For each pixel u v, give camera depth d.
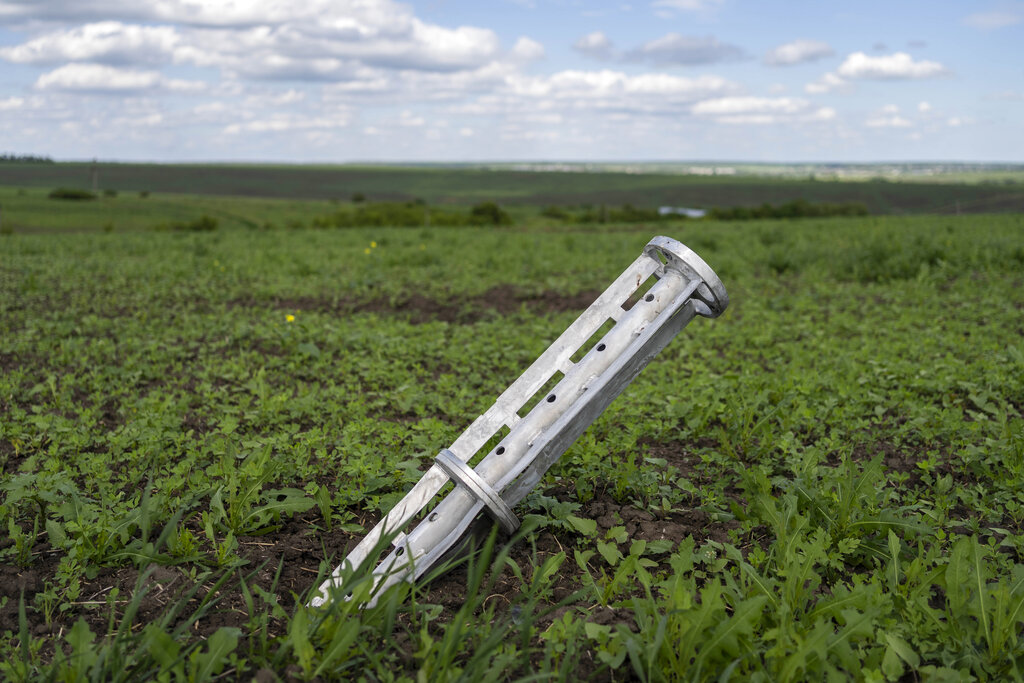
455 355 7.09
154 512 3.02
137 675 2.11
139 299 10.98
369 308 10.73
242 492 3.21
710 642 2.05
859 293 11.34
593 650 2.35
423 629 2.18
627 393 5.32
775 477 3.73
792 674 1.96
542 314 10.09
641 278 3.05
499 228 40.44
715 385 5.53
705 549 2.88
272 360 6.95
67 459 4.05
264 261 16.09
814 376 5.72
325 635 2.19
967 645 2.26
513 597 2.70
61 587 2.69
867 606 2.23
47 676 2.06
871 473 3.07
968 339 7.57
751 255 16.56
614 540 3.01
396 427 4.39
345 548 2.67
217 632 2.12
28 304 10.49
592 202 179.00
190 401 5.54
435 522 2.62
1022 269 13.02
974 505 3.45
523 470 2.70
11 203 87.69
